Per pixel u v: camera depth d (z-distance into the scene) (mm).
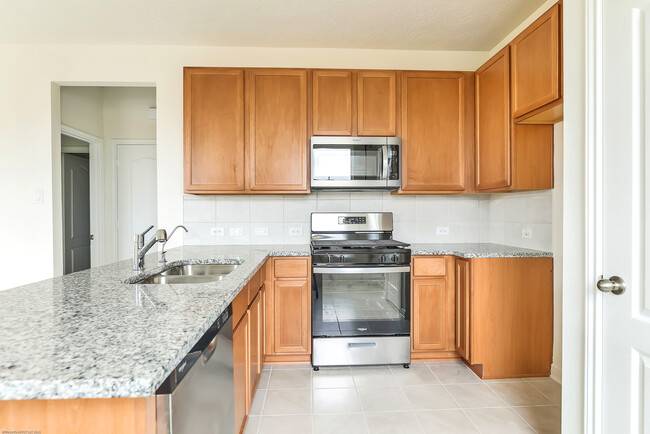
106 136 3682
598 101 1228
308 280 2424
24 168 2721
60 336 755
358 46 2812
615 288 1150
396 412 1895
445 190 2633
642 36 1081
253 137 2539
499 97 2330
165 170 2793
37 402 648
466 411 1906
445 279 2477
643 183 1083
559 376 2227
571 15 1365
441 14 2346
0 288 2711
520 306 2275
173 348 692
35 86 2713
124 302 1034
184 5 2225
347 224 2826
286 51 2832
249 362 1735
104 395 569
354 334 2402
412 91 2617
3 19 2369
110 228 3682
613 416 1183
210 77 2525
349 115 2574
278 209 2896
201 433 945
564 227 1419
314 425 1774
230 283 1298
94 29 2516
